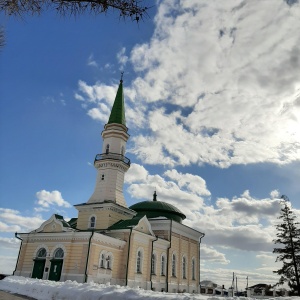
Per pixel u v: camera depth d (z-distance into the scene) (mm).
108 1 7730
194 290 53562
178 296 14555
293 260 47219
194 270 55344
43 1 7539
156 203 54688
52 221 38375
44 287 20906
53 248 36750
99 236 35875
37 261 37250
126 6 7809
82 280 33188
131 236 39594
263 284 60188
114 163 45875
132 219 42562
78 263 34500
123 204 45438
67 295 17844
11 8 7359
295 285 46156
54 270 35469
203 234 58688
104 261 36344
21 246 39344
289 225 49438
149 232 43625
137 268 40438
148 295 14898
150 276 41719
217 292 60156
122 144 48438
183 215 56562
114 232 40594
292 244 48219
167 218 50156
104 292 16234
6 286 25812
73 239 36094
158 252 45969
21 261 38344
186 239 54125
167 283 46031
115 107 50250
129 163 47906
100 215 42969
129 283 37906
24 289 22812
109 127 48844
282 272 47531
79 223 44031
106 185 44906
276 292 47781
